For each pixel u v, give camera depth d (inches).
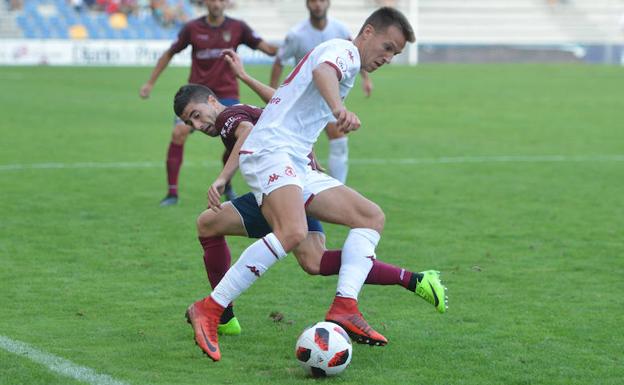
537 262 735.7
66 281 663.1
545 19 4052.7
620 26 4015.8
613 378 468.8
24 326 550.3
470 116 1939.0
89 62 3503.9
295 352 494.0
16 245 777.6
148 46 3543.3
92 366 476.4
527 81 2834.6
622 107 2114.9
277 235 489.1
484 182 1139.3
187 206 965.2
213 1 993.5
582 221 906.1
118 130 1649.9
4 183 1087.6
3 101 2134.6
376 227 514.3
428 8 4050.2
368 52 508.4
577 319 576.7
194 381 456.8
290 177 492.7
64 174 1163.9
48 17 3631.9
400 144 1503.4
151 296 626.2
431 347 518.6
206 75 1010.7
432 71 3277.6
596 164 1298.0
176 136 965.2
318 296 631.2
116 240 800.9
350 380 462.0
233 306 602.9
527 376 470.0
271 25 4015.8
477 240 816.9
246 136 518.6
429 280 517.3
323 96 475.8
